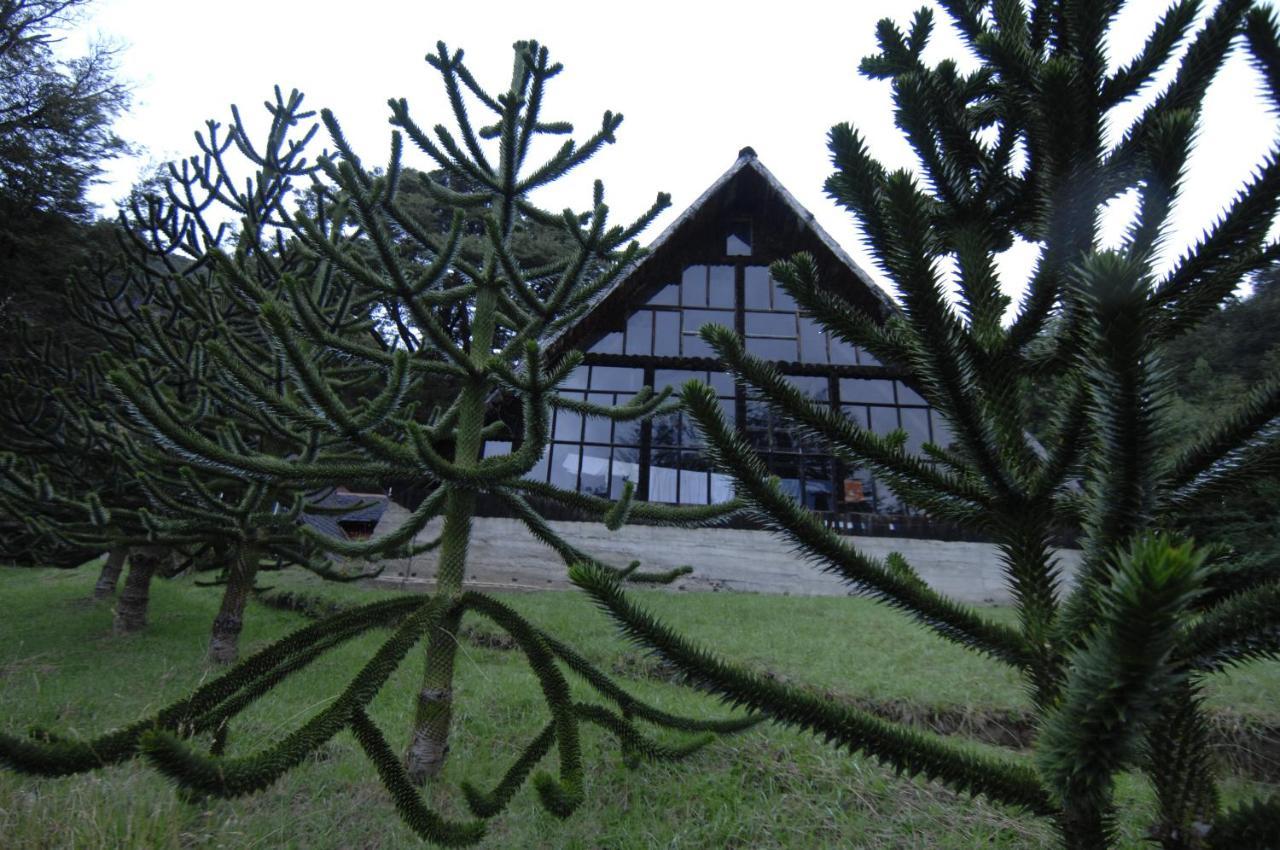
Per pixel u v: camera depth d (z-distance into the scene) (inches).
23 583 487.2
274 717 188.7
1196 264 50.1
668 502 458.0
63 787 136.7
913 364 53.7
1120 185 54.2
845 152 50.7
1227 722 179.3
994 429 49.9
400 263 142.5
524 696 204.1
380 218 148.7
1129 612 28.2
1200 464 44.8
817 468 464.4
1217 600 47.8
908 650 257.3
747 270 528.4
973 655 249.9
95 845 114.5
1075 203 48.5
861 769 152.2
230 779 74.6
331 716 92.4
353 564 403.9
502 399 452.4
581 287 168.2
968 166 61.6
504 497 152.4
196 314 264.8
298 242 225.9
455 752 167.6
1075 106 48.1
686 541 431.8
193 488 197.2
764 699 45.9
